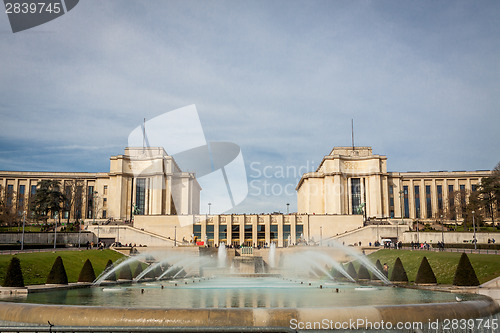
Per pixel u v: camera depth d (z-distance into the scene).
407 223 151.88
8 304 25.72
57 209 147.75
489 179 131.62
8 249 97.38
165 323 22.52
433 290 45.16
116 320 22.81
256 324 22.36
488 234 116.31
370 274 68.06
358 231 134.00
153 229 140.50
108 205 164.75
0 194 169.25
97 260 85.62
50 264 67.81
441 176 176.75
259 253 116.69
